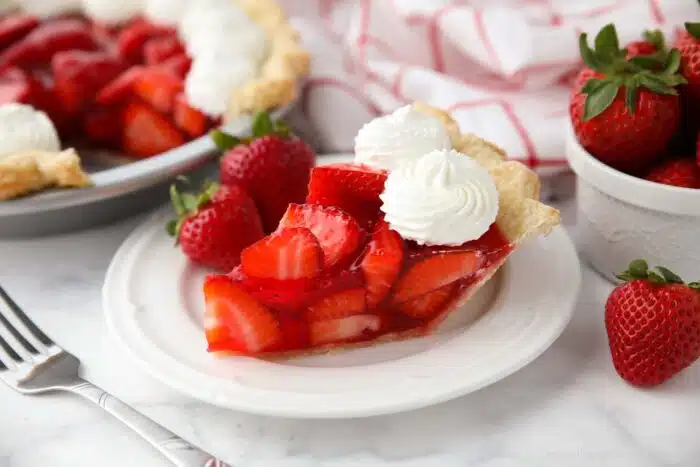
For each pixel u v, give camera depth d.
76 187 0.65
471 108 0.73
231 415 0.57
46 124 0.69
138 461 0.55
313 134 0.77
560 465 0.55
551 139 0.70
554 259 0.63
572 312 0.60
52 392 0.59
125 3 0.79
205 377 0.56
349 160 0.70
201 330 0.60
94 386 0.57
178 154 0.67
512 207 0.60
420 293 0.59
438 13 0.75
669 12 0.72
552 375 0.59
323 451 0.56
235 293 0.58
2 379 0.58
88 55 0.76
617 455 0.55
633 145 0.61
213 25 0.76
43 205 0.64
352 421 0.57
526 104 0.73
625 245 0.62
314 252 0.58
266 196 0.66
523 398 0.58
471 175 0.59
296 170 0.66
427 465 0.55
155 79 0.74
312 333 0.59
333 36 0.83
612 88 0.60
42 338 0.60
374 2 0.77
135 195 0.68
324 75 0.77
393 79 0.76
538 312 0.59
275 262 0.58
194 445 0.55
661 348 0.56
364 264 0.58
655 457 0.55
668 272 0.56
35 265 0.66
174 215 0.67
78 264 0.66
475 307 0.61
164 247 0.65
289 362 0.59
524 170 0.62
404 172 0.60
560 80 0.74
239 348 0.58
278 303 0.58
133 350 0.58
